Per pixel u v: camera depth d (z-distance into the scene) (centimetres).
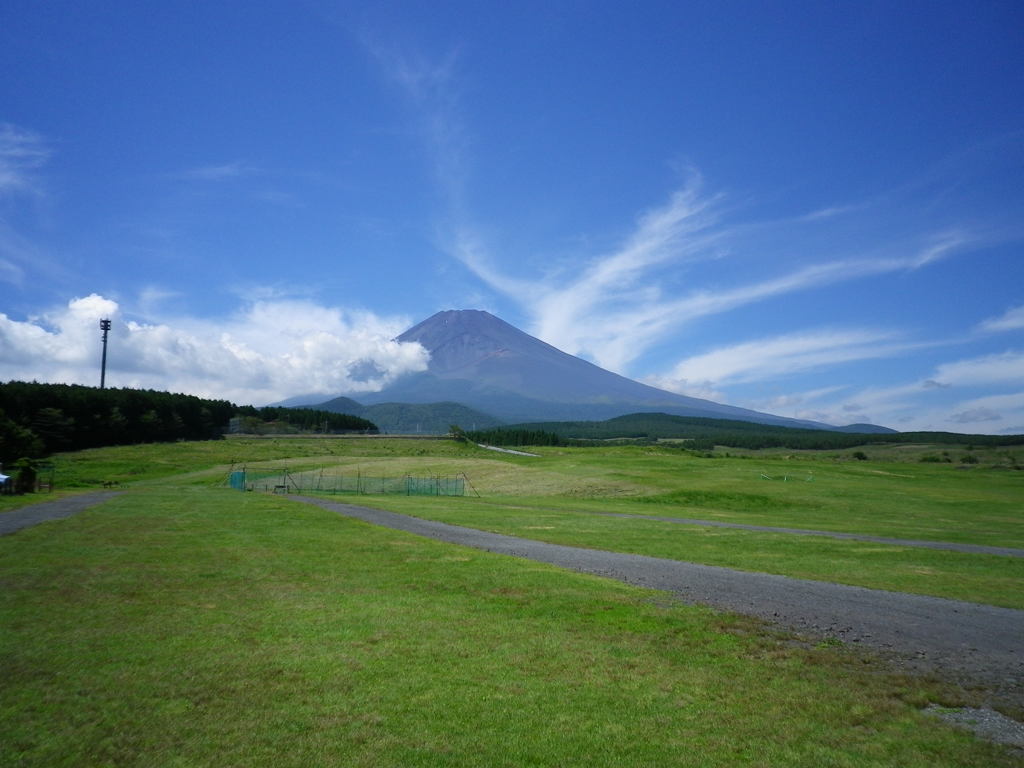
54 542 2381
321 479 7350
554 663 1140
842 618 1524
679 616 1477
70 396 11081
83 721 873
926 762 804
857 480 7650
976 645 1330
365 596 1617
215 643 1216
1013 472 9556
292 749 805
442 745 825
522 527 3450
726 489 6272
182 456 10594
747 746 840
